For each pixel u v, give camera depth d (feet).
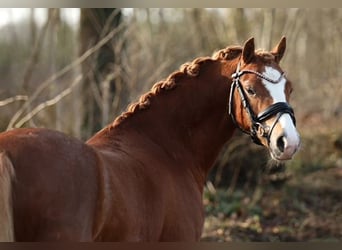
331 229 32.19
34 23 47.03
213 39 45.60
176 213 16.29
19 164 12.06
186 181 17.44
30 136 12.56
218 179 37.17
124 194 13.97
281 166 38.55
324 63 56.39
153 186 15.62
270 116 15.96
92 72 36.27
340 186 38.55
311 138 43.78
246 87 16.53
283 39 17.85
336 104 50.72
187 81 17.90
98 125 36.55
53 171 12.30
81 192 12.57
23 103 34.86
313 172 40.83
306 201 36.63
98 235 13.23
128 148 16.39
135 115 17.37
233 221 33.04
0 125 34.68
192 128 17.94
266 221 33.58
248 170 37.99
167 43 42.01
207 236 30.40
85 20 37.68
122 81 36.68
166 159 17.16
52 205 12.13
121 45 36.68
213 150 18.31
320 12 56.95
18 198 11.89
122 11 38.01
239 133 37.32
